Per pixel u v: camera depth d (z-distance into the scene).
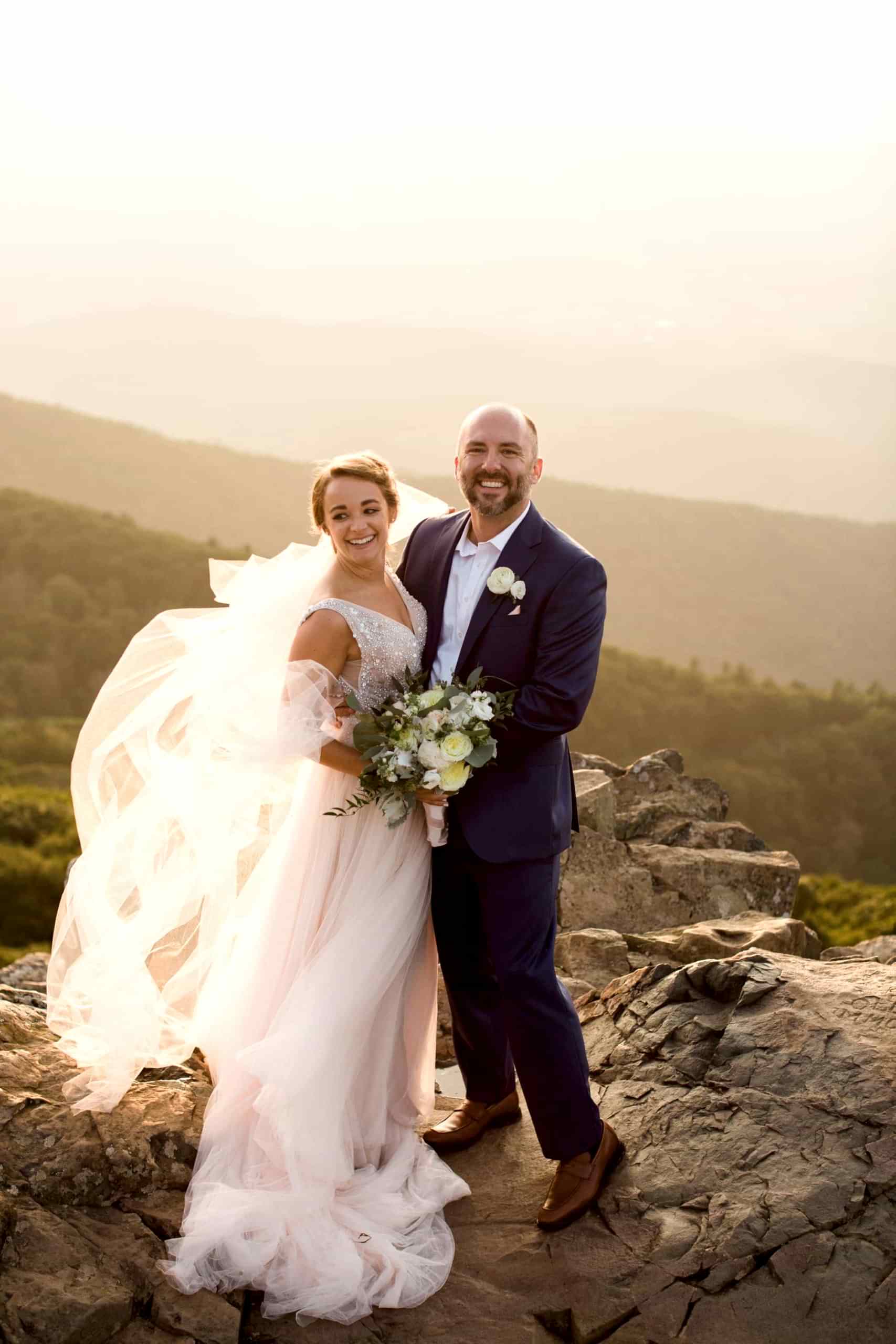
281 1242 2.69
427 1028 3.28
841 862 82.06
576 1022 2.99
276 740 2.87
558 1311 2.61
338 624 2.96
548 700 2.90
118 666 3.15
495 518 3.04
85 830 3.15
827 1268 2.60
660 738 92.75
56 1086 3.10
